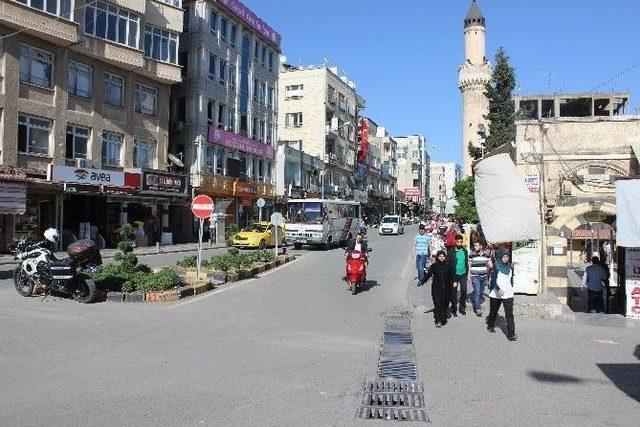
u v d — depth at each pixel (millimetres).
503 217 14555
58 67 28469
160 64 35000
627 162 17125
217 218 37594
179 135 41000
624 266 13711
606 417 5992
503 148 19906
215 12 43156
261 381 7109
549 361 8578
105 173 30219
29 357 8008
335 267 23406
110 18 31266
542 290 15766
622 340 10430
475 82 74125
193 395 6453
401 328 11250
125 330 10094
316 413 5945
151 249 31188
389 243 40094
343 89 73000
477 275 13188
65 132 28938
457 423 5750
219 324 10969
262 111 52281
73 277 12695
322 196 62625
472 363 8391
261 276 19625
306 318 12031
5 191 24391
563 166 17406
